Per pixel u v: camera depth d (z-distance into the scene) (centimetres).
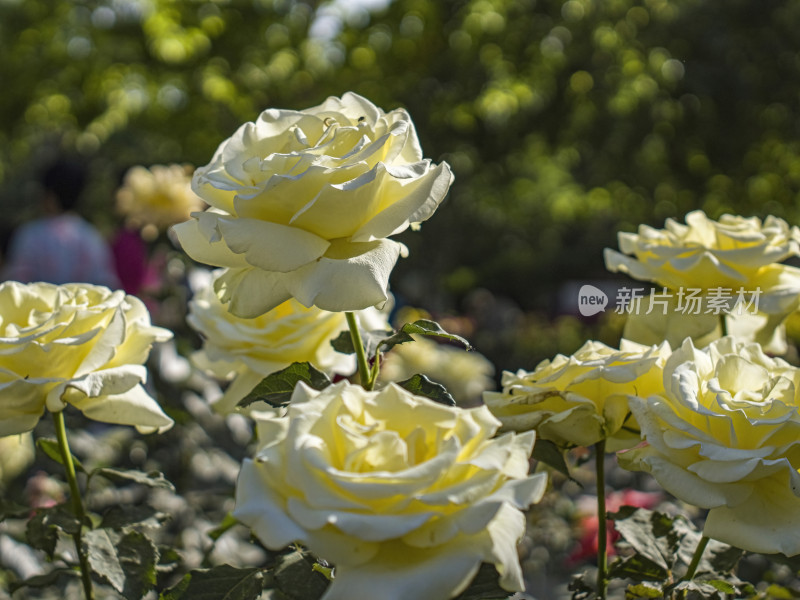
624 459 72
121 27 505
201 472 160
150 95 490
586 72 532
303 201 68
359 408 64
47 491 151
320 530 61
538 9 515
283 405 75
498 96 489
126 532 78
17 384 73
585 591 80
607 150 557
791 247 88
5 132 606
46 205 262
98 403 78
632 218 580
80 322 75
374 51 491
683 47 527
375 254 70
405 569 61
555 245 778
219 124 516
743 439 70
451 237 750
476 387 252
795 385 74
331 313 88
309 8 504
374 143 68
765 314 92
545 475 62
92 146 604
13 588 80
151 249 200
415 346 234
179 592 71
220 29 479
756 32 517
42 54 532
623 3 510
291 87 502
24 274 255
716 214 537
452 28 507
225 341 89
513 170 607
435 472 61
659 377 75
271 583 86
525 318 652
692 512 131
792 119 521
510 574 62
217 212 71
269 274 70
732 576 77
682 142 539
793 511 70
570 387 76
